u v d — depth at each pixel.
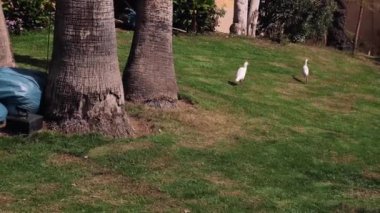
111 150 8.04
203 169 8.00
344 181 8.75
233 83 13.34
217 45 17.53
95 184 7.09
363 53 22.97
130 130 8.64
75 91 8.20
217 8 19.50
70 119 8.26
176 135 9.07
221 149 8.90
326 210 7.36
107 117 8.39
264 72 15.38
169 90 9.99
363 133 11.59
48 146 7.89
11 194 6.59
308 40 21.17
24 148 7.78
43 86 8.41
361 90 15.70
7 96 8.09
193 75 13.30
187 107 10.33
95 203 6.58
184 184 7.39
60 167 7.43
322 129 11.30
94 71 8.23
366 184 8.78
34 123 8.11
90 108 8.30
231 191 7.45
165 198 6.95
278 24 20.78
